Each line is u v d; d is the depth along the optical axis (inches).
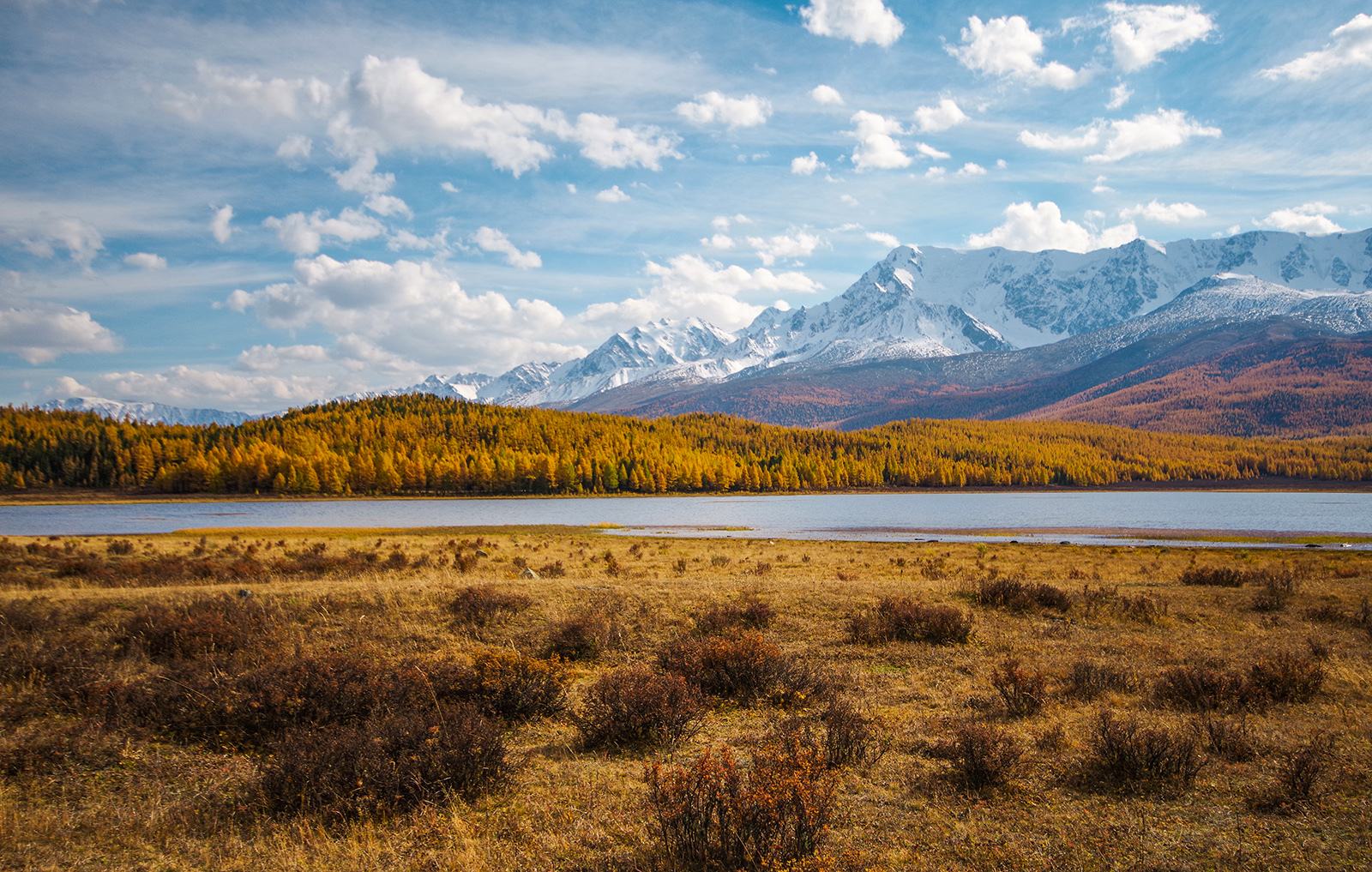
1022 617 829.8
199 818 288.2
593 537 2610.7
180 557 1472.7
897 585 1087.6
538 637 645.9
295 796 300.4
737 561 1648.6
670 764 351.6
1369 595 1040.8
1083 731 412.2
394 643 611.8
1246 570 1409.9
